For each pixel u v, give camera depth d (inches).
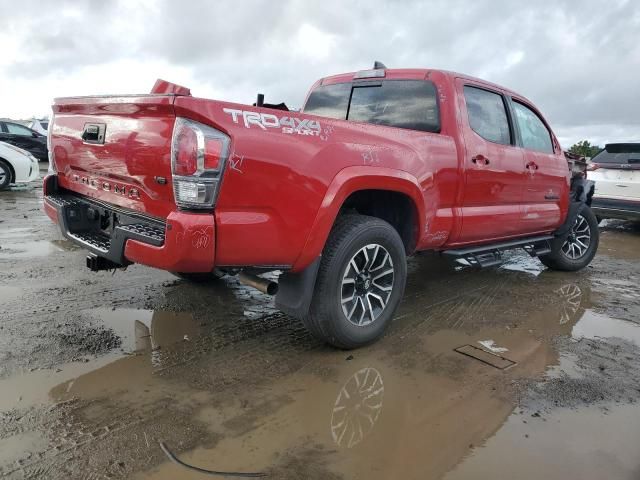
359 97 172.4
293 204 106.7
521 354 133.6
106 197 122.7
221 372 114.9
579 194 227.0
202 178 94.7
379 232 126.5
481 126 164.4
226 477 80.4
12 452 83.4
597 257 267.6
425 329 148.5
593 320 162.7
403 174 129.7
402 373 119.4
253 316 149.1
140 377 110.3
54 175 146.6
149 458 83.8
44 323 135.0
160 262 99.3
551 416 103.1
